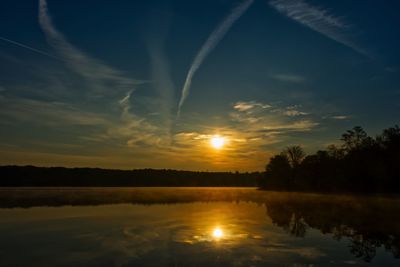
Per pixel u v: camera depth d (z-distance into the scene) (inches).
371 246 1065.5
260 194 4537.4
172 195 4178.2
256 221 1593.3
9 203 2541.8
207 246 1030.4
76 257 899.4
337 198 3371.1
